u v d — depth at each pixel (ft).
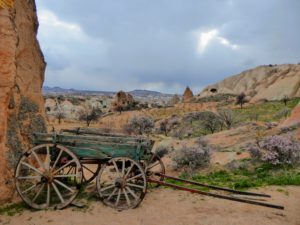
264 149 53.31
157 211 25.48
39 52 38.65
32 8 36.45
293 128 86.22
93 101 454.81
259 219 24.14
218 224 22.98
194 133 168.55
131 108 367.04
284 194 32.01
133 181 30.07
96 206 25.88
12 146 27.50
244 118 208.64
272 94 332.19
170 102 509.35
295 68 373.40
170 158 60.34
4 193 25.58
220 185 37.40
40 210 24.59
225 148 84.23
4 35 26.43
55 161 25.72
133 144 27.12
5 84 26.23
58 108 363.35
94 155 26.81
